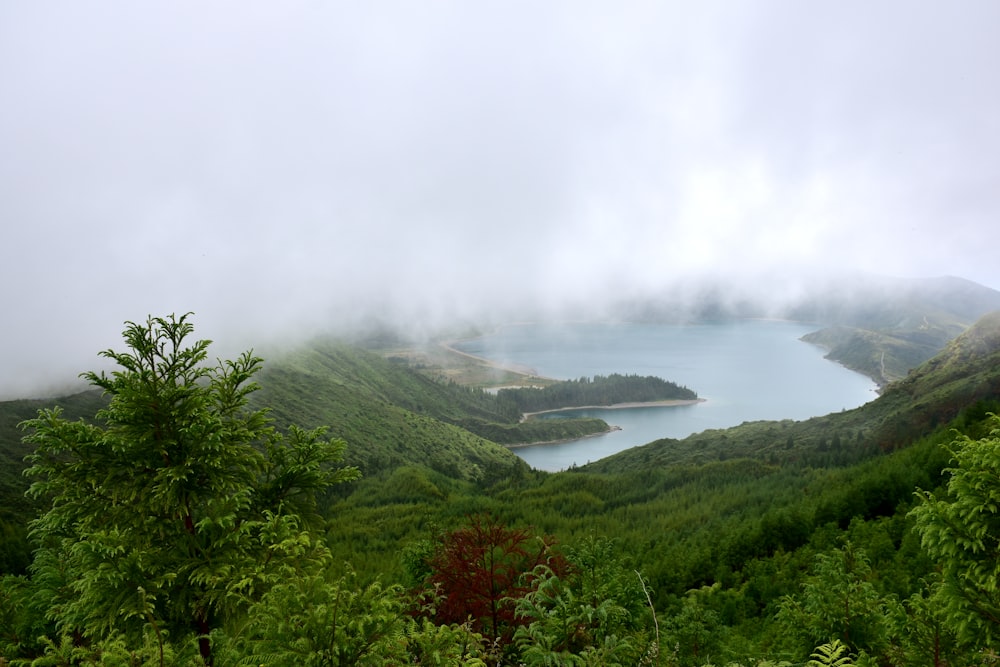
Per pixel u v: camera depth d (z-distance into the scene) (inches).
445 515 5334.6
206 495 361.4
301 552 340.8
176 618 329.4
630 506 5423.2
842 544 1555.1
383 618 248.2
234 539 334.6
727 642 747.4
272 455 401.7
